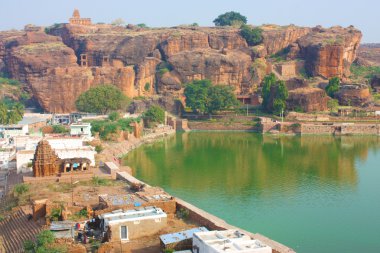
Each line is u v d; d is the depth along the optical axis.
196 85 154.38
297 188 72.31
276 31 188.00
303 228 54.69
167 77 167.88
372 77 177.50
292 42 190.25
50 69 160.62
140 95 165.00
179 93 163.38
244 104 160.12
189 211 44.28
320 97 146.62
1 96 161.50
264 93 151.75
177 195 67.69
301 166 89.44
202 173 82.94
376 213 60.25
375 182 76.25
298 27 195.75
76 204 47.78
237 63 169.00
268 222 56.62
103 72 159.62
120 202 45.72
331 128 135.25
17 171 68.25
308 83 160.50
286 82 158.12
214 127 146.75
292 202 64.88
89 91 140.12
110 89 141.12
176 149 110.25
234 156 100.44
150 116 137.50
